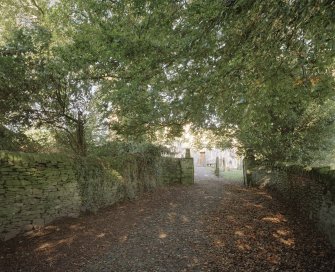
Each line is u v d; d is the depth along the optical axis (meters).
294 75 6.51
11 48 8.27
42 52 8.83
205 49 5.84
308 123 12.40
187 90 6.90
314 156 13.87
